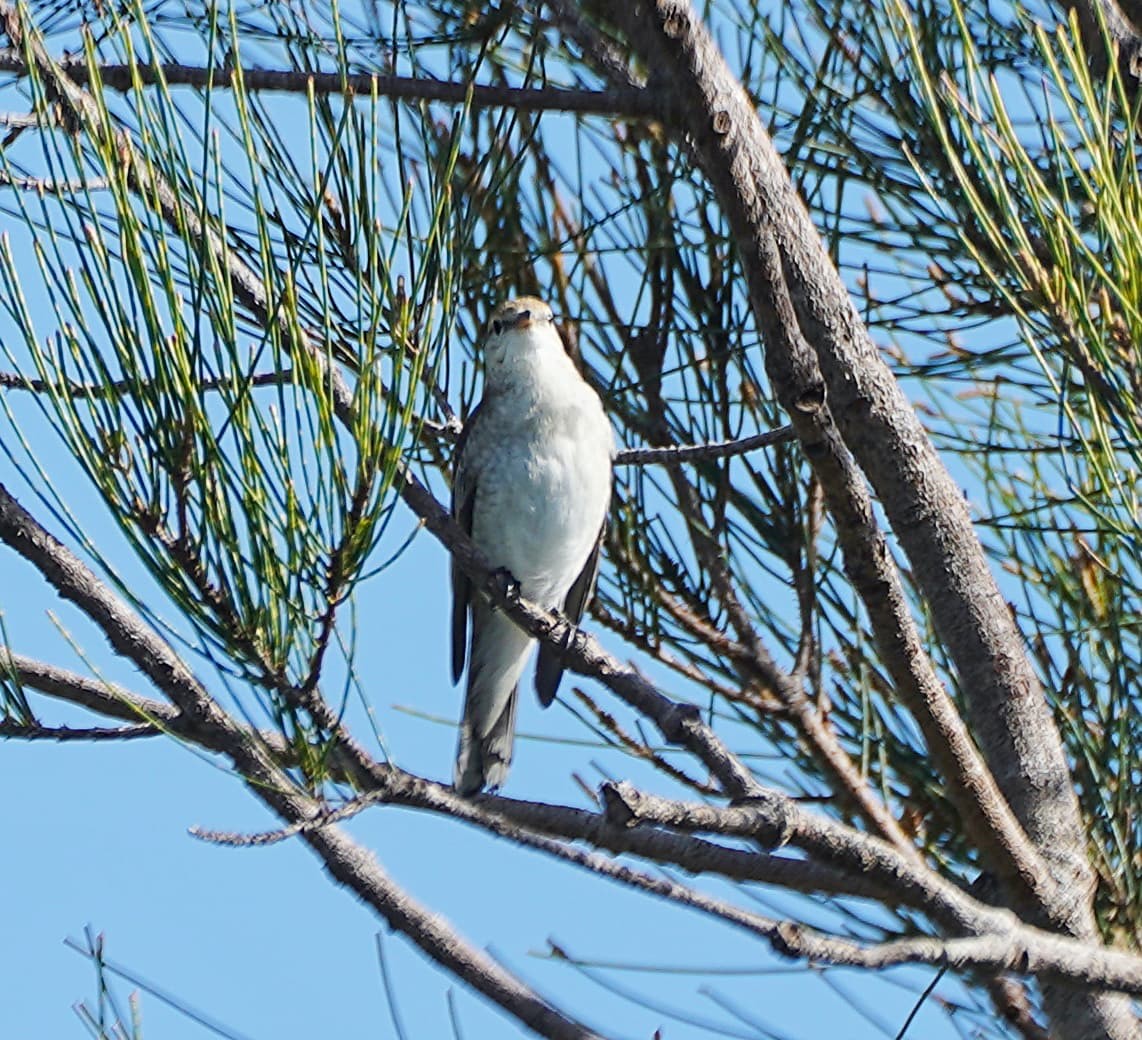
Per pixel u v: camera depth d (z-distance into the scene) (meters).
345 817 5.07
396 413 5.06
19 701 5.45
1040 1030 7.05
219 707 5.47
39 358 4.89
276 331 5.02
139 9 5.21
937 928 5.88
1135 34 6.57
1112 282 5.09
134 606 5.02
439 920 6.36
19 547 5.80
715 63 6.28
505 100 6.93
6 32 6.45
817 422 6.59
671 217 7.94
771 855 5.85
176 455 4.92
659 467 7.86
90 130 5.17
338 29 5.59
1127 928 7.18
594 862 5.24
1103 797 7.27
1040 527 7.48
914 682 6.81
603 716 7.64
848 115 7.82
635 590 7.70
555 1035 6.21
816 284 6.80
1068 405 6.31
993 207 6.68
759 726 7.59
